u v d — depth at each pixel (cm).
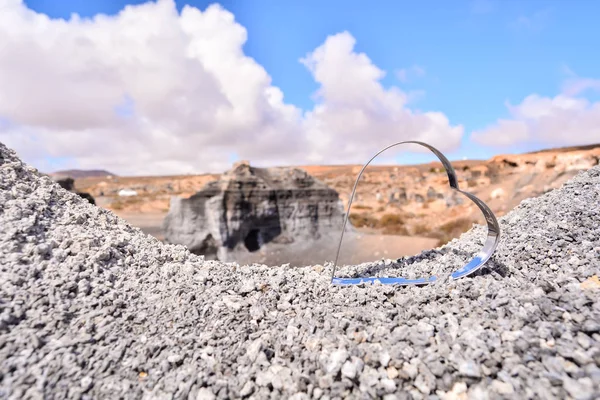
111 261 455
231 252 2666
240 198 2762
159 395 268
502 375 255
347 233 3097
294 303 404
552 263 439
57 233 464
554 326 291
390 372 274
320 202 3119
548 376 246
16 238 421
